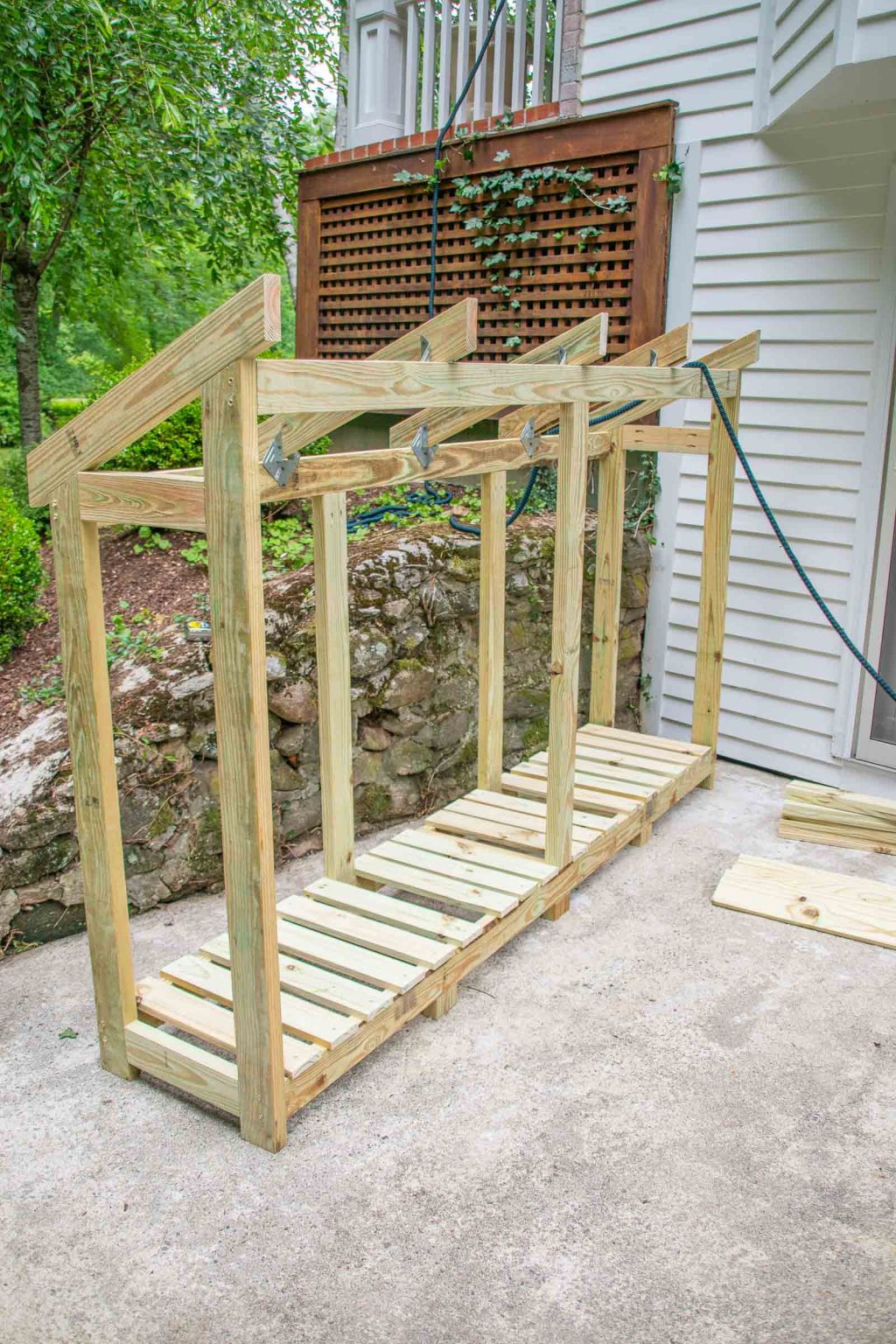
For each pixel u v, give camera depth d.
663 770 4.10
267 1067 2.16
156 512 2.03
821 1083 2.47
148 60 5.95
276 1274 1.90
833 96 3.73
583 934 3.21
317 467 2.25
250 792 1.99
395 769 3.95
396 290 5.72
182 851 3.36
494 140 5.09
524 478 5.26
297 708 3.54
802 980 2.94
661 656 5.03
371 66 6.18
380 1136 2.28
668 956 3.07
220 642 1.95
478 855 3.32
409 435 2.94
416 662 3.93
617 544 4.38
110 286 10.13
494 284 5.30
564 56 4.95
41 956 3.06
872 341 4.09
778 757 4.68
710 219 4.50
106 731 2.28
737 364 4.06
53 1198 2.10
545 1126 2.31
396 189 5.56
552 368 2.80
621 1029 2.69
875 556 4.20
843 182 4.06
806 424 4.34
